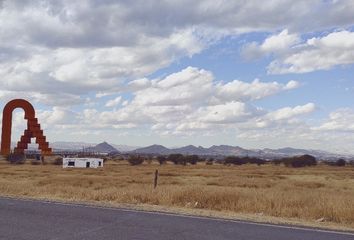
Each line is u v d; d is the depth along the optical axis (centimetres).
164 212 1534
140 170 8119
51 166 9556
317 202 1767
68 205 1677
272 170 9994
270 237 1098
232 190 2269
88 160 9638
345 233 1191
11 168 7700
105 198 2052
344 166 15938
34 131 10038
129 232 1131
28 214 1423
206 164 15338
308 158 15012
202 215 1480
